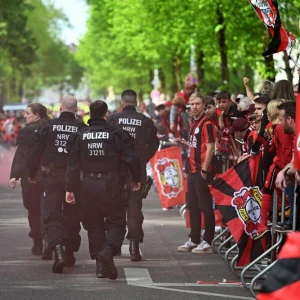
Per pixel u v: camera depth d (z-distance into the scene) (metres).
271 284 7.30
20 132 18.95
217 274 17.12
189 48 49.94
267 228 15.45
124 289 15.31
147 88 92.12
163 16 47.50
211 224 20.03
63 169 17.53
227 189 16.48
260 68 37.97
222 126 22.16
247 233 16.39
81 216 16.64
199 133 20.00
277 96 17.48
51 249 17.11
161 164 26.52
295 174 13.87
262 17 17.06
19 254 19.44
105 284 15.80
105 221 16.56
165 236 23.14
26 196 19.22
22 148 18.94
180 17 44.56
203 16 42.84
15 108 124.44
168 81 78.50
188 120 29.86
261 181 16.41
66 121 17.67
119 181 16.39
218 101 22.09
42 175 17.64
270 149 15.40
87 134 16.39
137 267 17.92
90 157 16.33
